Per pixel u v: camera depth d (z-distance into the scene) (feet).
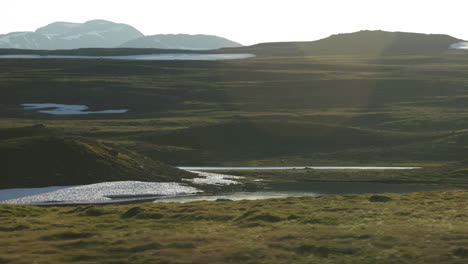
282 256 88.99
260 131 562.66
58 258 87.71
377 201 177.37
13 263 84.02
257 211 140.67
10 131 368.07
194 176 325.21
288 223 125.90
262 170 380.58
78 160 291.58
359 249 93.45
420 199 181.78
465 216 132.57
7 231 123.54
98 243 100.89
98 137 553.64
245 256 88.38
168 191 266.36
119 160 312.09
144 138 538.88
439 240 98.94
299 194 263.90
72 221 141.69
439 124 629.92
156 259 86.63
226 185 296.92
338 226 119.03
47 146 299.79
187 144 524.11
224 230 117.08
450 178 330.54
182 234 110.73
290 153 502.79
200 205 171.83
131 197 248.93
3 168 269.44
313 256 89.66
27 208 177.47
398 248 93.25
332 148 522.88
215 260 86.07
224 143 528.63
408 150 485.15
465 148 473.67
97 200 238.48
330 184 310.04
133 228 124.16
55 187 259.39
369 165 425.69
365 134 559.79
